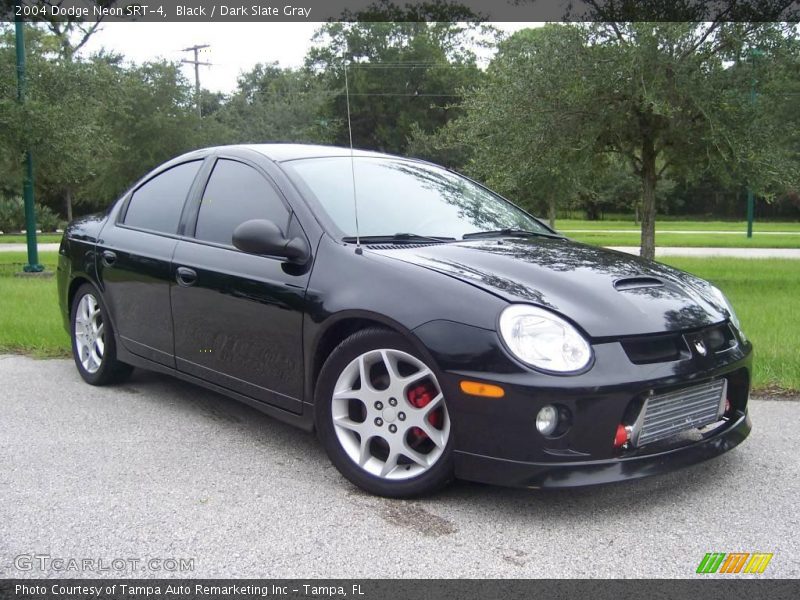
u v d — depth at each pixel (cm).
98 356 477
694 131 1270
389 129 4678
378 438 309
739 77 1195
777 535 271
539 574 242
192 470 333
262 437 380
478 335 275
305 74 4184
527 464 267
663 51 1170
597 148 1349
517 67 1291
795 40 1168
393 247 332
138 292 427
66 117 1430
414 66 4694
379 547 260
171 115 3350
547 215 2128
